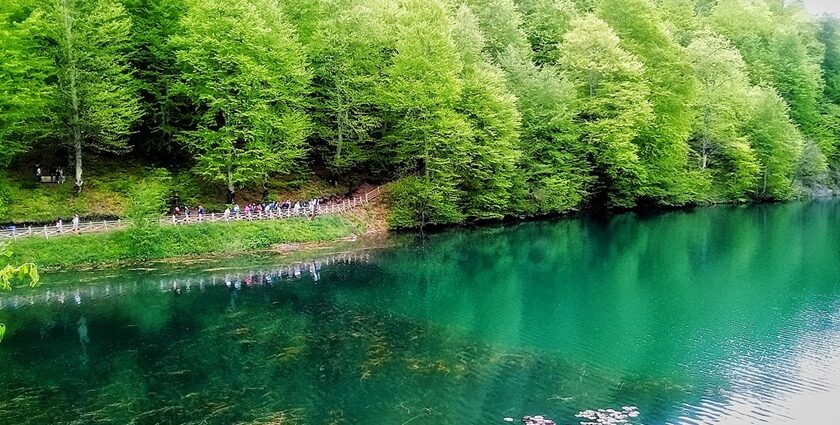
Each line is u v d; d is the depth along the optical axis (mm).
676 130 78625
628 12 81938
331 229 57094
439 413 24359
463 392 26281
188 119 61750
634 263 52062
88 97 49906
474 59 65812
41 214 48469
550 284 44906
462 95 63156
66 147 57000
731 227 70250
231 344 31750
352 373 28266
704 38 91875
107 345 31422
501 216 69438
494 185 66438
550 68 74000
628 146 72125
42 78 48625
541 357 30359
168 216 52750
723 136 85562
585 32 74875
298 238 54312
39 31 48969
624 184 77250
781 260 53438
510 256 54062
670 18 101875
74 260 44594
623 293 42531
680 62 79625
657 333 34062
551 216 75750
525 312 37812
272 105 58156
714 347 31906
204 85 55156
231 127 53719
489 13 77812
